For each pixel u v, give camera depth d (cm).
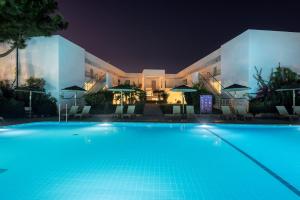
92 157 663
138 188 433
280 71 1986
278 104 1867
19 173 518
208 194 410
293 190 430
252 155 693
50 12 880
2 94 1831
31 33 865
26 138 987
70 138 990
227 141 926
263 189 434
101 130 1248
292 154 707
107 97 2475
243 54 2123
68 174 511
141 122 1517
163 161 622
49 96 2036
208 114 1988
